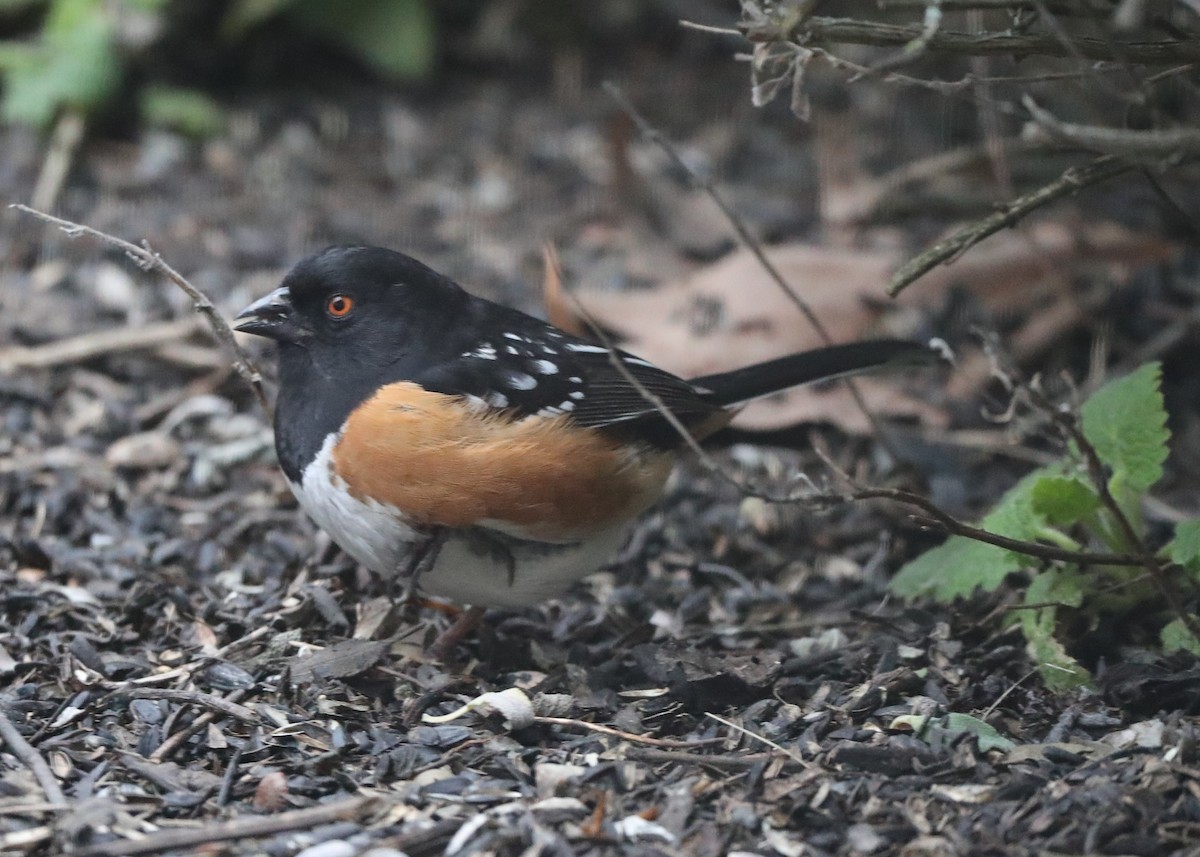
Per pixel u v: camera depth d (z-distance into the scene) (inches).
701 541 344.5
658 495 288.8
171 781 236.5
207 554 322.0
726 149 538.3
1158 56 246.8
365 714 263.0
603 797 230.2
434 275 281.9
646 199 499.8
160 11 517.3
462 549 268.7
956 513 349.1
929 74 527.2
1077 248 435.2
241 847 217.9
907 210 480.1
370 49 566.6
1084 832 222.4
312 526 338.3
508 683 277.0
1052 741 250.4
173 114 529.0
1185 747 242.1
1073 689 265.7
